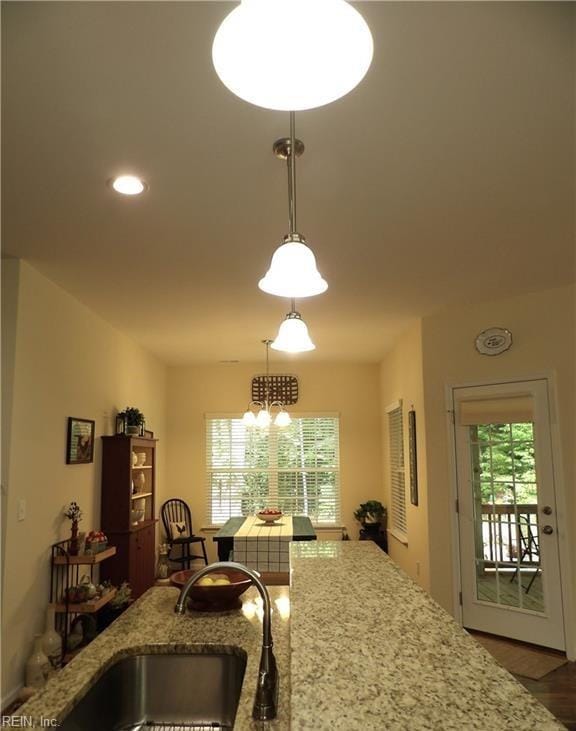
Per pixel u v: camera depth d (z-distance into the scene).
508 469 4.23
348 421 7.31
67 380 4.02
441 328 4.71
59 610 3.54
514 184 2.46
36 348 3.52
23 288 3.35
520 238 3.09
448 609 4.40
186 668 1.67
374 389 7.35
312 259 1.79
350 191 2.51
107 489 4.69
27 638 3.30
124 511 4.66
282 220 2.82
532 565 4.02
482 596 4.26
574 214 2.78
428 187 2.48
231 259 3.37
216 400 7.33
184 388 7.34
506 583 4.14
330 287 3.98
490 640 4.07
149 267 3.50
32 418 3.44
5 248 3.15
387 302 4.38
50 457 3.70
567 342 3.95
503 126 2.02
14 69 1.67
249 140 2.07
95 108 1.87
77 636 3.58
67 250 3.19
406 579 1.78
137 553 4.86
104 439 4.76
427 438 4.68
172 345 6.07
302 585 1.70
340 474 7.21
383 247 3.22
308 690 0.95
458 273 3.69
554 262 3.49
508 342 4.25
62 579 3.81
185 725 1.62
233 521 5.59
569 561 3.79
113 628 1.83
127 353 5.59
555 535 3.88
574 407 3.88
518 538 4.11
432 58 1.65
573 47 1.61
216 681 1.65
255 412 7.30
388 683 0.97
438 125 2.00
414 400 5.15
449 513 4.50
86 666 1.52
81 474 4.28
